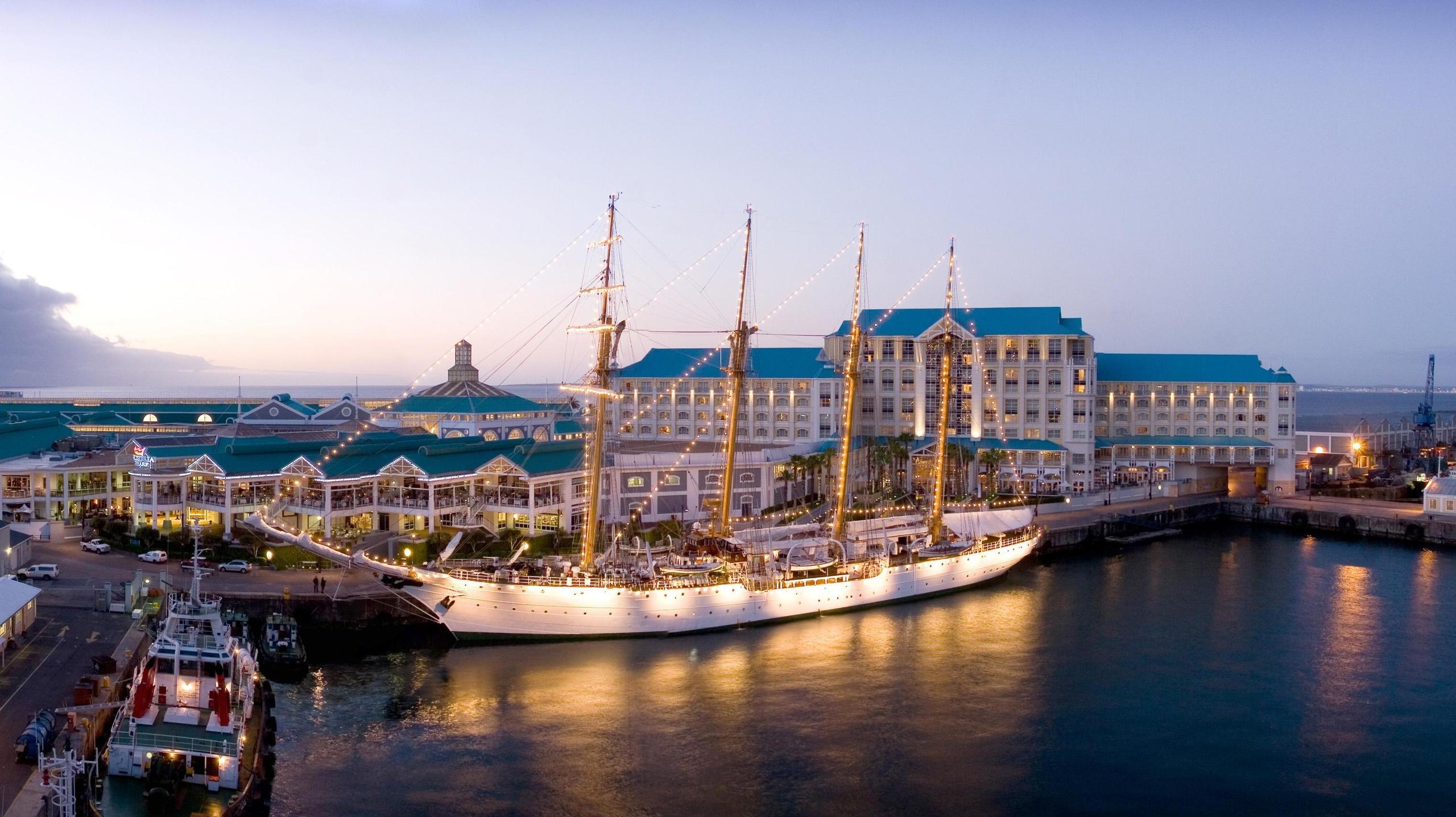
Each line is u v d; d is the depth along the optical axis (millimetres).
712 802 74250
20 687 78812
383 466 144625
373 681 97438
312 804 72188
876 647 111625
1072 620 123750
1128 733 87188
